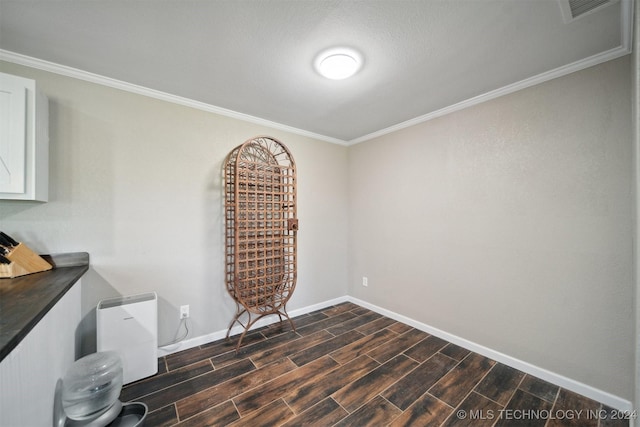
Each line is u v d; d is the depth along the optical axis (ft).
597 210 5.65
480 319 7.55
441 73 6.30
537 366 6.48
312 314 10.57
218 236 8.34
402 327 9.35
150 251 7.23
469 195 7.79
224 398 5.66
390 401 5.60
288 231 9.20
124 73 6.35
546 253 6.36
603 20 4.54
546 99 6.31
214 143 8.30
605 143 5.54
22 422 3.12
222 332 8.41
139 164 7.07
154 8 4.29
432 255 8.78
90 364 4.77
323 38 5.08
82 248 6.33
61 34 4.93
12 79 4.88
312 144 10.91
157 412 5.24
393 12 4.42
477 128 7.59
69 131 6.18
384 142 10.44
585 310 5.81
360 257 11.50
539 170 6.44
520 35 4.97
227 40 5.13
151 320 6.40
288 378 6.37
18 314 3.32
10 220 5.58
